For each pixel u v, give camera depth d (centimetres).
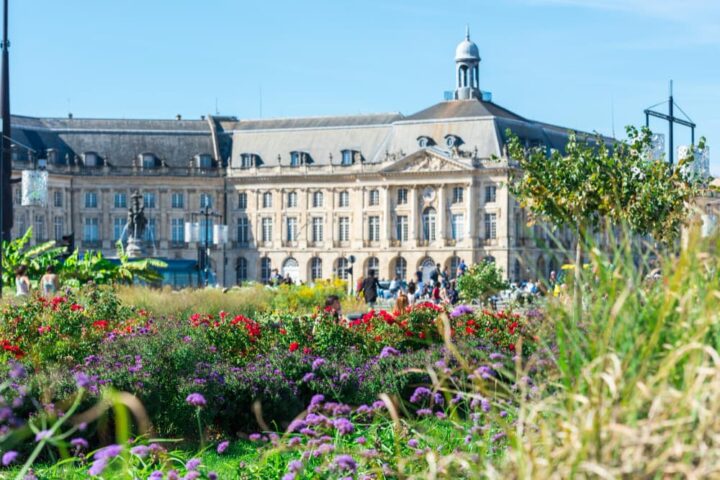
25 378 1460
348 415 1298
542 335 702
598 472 525
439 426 1178
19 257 4869
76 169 12825
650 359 597
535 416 700
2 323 2098
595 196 3472
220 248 13225
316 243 13000
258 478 1146
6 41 4159
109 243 12975
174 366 1694
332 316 2202
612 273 656
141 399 1555
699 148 3309
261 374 1711
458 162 12050
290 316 2217
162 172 13075
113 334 1992
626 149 3475
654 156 3466
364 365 1791
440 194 12294
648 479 537
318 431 1152
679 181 3281
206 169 13212
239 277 13312
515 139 3669
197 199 13225
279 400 1672
